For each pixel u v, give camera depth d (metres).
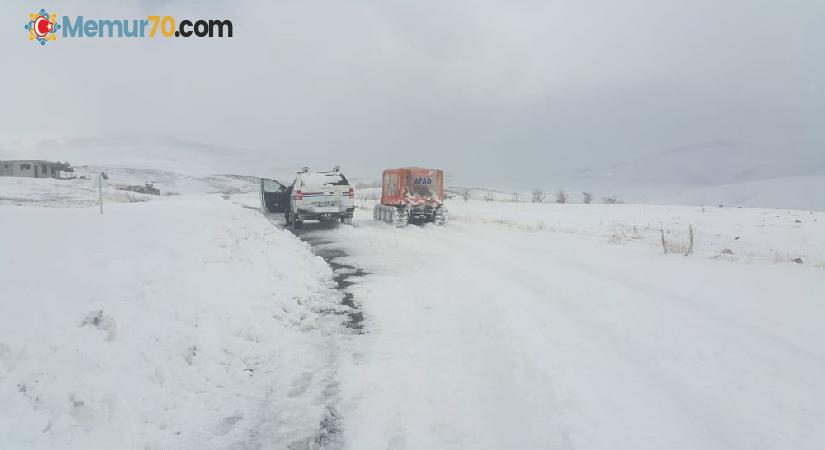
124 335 4.49
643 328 5.38
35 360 3.59
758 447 3.09
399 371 4.71
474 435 3.53
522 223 23.75
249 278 7.36
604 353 4.68
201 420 3.82
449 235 16.31
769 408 3.59
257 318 5.92
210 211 18.09
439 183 20.66
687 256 11.00
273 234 13.46
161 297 5.59
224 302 6.06
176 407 3.95
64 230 8.87
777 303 6.41
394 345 5.42
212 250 8.87
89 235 8.55
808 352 4.72
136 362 4.20
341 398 4.19
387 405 4.04
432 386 4.36
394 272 9.71
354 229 17.81
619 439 3.20
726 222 26.09
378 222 22.12
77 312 4.58
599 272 8.87
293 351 5.23
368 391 4.30
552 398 3.79
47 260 6.23
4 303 4.36
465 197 61.75
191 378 4.38
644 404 3.67
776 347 4.75
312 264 9.95
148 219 12.27
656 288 7.45
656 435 3.23
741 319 5.79
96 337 4.21
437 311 6.66
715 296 6.85
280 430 3.70
